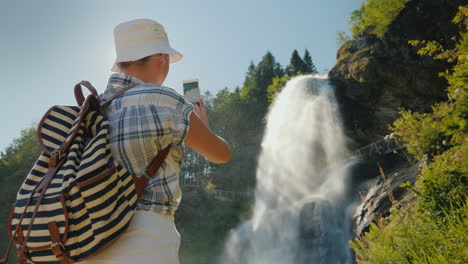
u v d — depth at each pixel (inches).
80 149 57.7
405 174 392.2
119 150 56.8
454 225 132.9
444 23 913.5
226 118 4252.0
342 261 883.4
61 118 61.0
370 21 1203.9
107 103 60.9
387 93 1131.9
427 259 129.1
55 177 54.9
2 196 2481.5
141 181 57.2
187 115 60.4
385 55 1101.1
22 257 54.7
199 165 3592.5
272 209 1791.3
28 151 2800.2
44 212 52.9
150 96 59.6
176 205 61.1
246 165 3449.8
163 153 59.7
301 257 1147.3
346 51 1368.1
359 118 1299.2
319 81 1523.1
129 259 55.5
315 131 1498.5
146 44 66.3
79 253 52.8
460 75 192.9
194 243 2234.3
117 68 69.3
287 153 1662.2
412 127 296.2
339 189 1225.4
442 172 165.0
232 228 2390.5
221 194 2933.1
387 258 143.6
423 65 983.0
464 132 191.6
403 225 149.8
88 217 52.4
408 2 1023.0
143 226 56.4
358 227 397.7
